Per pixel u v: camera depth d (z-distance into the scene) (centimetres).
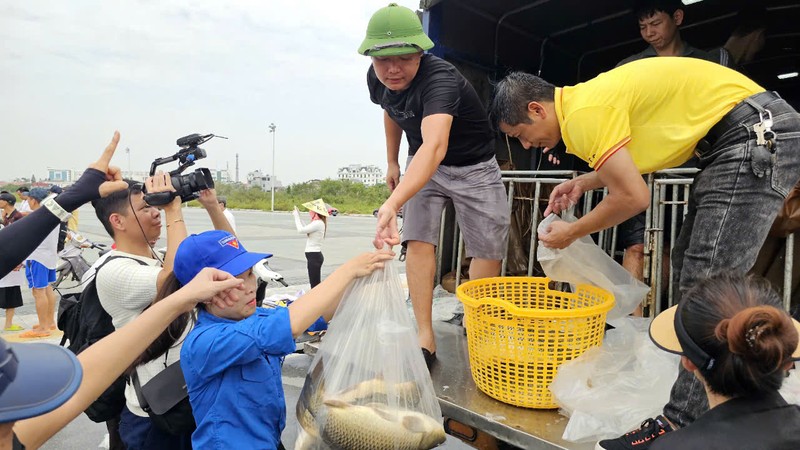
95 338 206
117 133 160
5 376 77
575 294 224
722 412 111
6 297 529
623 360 185
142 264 213
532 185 351
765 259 218
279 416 169
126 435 197
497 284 235
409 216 245
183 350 161
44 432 112
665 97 167
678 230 316
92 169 153
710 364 111
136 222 218
